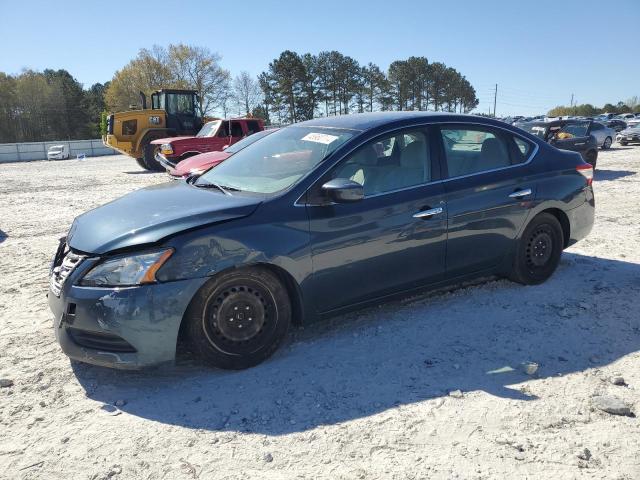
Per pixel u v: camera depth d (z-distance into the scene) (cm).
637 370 342
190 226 330
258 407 309
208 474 255
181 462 264
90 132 8538
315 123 455
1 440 285
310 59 7131
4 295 524
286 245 349
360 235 377
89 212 399
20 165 3150
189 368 357
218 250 329
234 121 1777
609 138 2491
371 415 299
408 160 414
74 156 4234
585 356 361
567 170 496
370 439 277
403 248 398
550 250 493
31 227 909
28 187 1616
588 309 437
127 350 321
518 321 417
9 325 443
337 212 371
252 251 338
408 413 299
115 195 1342
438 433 281
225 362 345
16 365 369
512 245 462
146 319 314
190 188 415
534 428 284
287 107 6981
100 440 283
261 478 251
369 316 435
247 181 403
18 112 7800
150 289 314
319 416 299
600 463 256
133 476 254
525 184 462
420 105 8431
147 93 7031
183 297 321
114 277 318
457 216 421
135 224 340
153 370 353
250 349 351
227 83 7175
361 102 7638
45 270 618
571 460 258
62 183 1714
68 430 292
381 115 441
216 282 334
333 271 371
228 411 306
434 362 356
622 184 1212
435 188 415
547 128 1448
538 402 307
